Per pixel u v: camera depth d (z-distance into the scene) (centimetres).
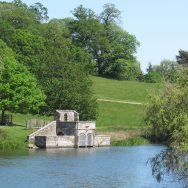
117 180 7444
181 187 6775
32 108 13162
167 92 5975
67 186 6925
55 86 14462
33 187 6794
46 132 12550
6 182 7119
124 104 18388
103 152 11438
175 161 5731
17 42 19388
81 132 12788
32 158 9869
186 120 5666
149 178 7606
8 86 12725
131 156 10606
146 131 6112
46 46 19912
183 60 6700
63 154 10800
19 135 12156
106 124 16388
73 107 14462
